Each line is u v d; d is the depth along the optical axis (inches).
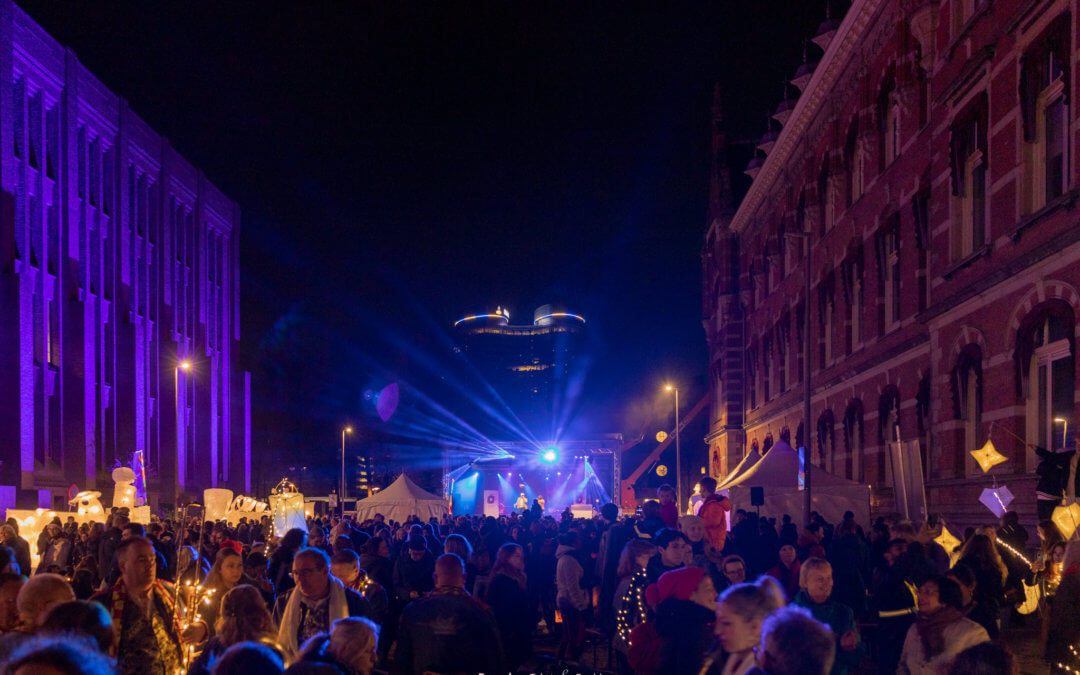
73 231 1771.7
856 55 1222.3
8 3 1551.4
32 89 1659.7
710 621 300.5
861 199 1205.1
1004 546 527.8
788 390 1647.4
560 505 2802.7
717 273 2320.4
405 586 557.6
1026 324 705.6
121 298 1969.7
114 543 648.4
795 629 163.9
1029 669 534.6
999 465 741.9
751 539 729.6
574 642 599.2
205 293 2516.0
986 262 781.9
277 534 1162.6
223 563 355.9
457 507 2792.8
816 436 1440.7
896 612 454.0
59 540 798.5
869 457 1161.4
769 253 1787.6
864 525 971.3
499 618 422.6
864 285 1197.1
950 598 288.0
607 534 614.5
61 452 1704.0
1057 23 656.4
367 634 221.8
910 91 1024.9
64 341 1744.6
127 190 2011.6
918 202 973.8
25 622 244.5
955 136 849.5
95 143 1905.8
